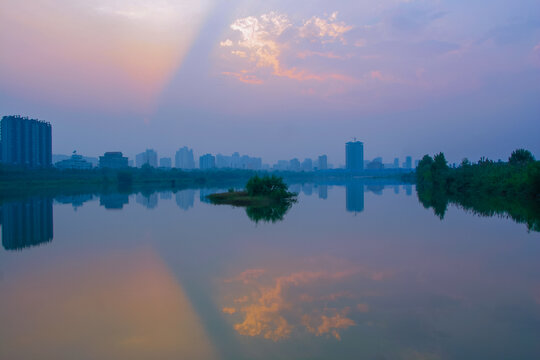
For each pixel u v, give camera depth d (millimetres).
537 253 15094
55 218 28203
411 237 18812
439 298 9828
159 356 6953
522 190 41344
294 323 8297
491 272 12305
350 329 7984
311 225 23250
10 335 7902
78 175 97750
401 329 7977
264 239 18500
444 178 62031
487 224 23109
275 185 44000
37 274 12641
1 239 19391
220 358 6848
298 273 12320
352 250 15812
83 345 7410
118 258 14820
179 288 10859
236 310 9133
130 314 8969
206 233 20484
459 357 6816
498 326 8109
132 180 102000
